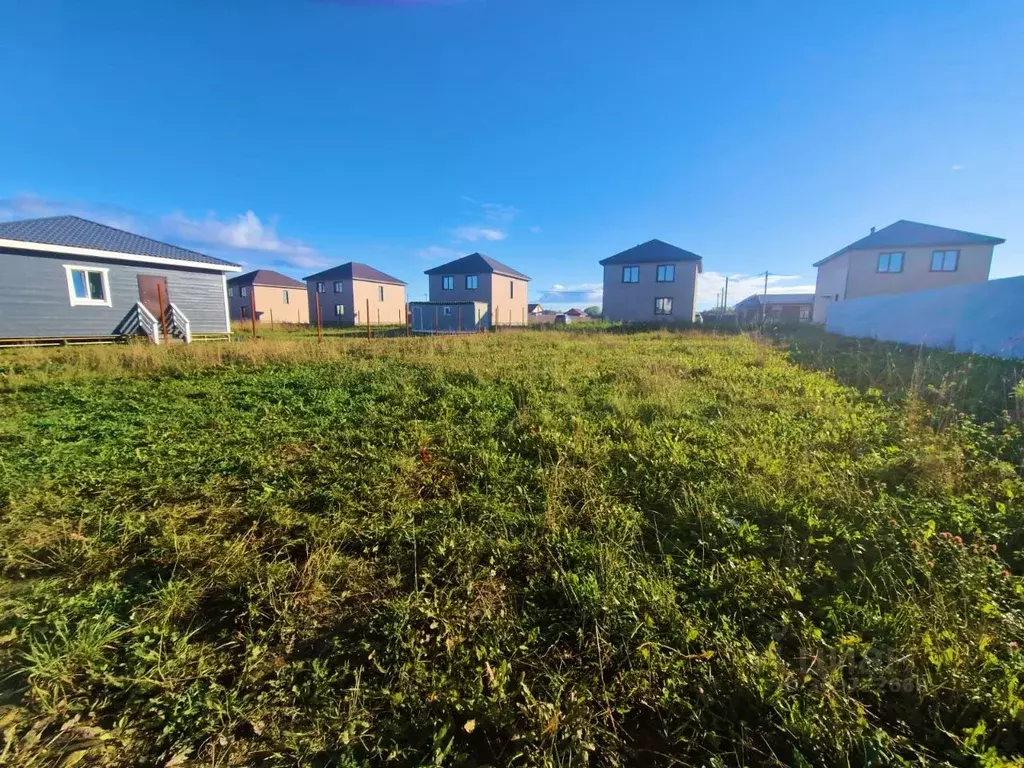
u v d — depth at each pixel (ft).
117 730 4.66
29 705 4.94
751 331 54.75
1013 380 18.56
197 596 6.53
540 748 4.44
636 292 94.27
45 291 35.91
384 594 6.64
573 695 4.94
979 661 5.06
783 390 18.60
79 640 5.58
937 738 4.45
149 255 41.60
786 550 7.29
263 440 12.97
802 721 4.46
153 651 5.51
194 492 9.71
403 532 7.96
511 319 113.60
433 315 90.12
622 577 6.66
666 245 93.81
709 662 5.26
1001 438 11.98
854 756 4.28
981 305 30.66
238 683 5.11
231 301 123.44
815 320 89.40
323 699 4.97
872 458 10.64
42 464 11.21
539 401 16.33
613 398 16.25
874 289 72.43
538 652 5.59
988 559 6.67
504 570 7.13
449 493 9.69
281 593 6.56
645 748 4.58
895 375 20.83
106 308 39.52
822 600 6.19
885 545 7.30
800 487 9.21
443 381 19.95
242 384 21.16
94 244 38.58
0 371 24.44
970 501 8.77
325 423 14.47
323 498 9.34
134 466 11.18
